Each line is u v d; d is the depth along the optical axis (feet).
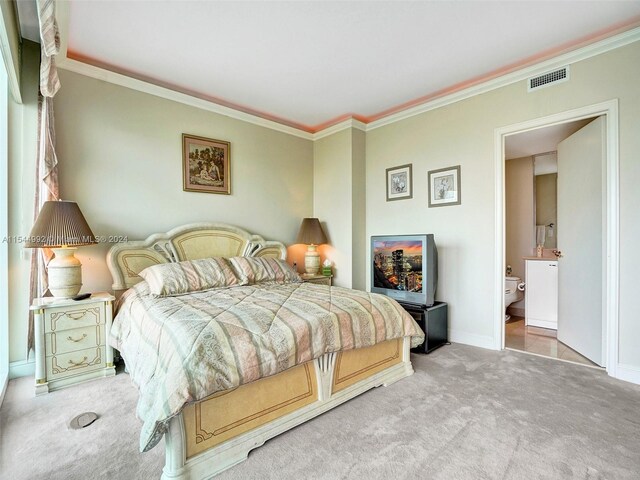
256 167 13.24
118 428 5.86
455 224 11.29
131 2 6.88
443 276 11.64
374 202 13.91
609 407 6.59
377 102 12.28
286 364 5.60
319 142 15.10
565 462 4.95
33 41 8.27
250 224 13.03
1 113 7.69
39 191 8.01
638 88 7.80
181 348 4.89
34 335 7.79
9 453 5.15
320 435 5.72
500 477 4.65
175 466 4.45
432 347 10.32
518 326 13.50
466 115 10.98
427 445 5.40
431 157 11.95
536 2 6.93
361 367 7.30
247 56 9.08
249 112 13.02
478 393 7.29
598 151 8.73
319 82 10.66
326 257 14.73
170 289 8.36
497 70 9.91
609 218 8.23
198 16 7.38
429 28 7.82
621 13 7.29
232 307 6.68
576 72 8.73
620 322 8.04
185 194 11.25
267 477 4.71
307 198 15.11
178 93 11.02
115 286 9.35
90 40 8.32
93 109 9.40
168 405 4.23
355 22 7.60
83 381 7.78
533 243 15.20
